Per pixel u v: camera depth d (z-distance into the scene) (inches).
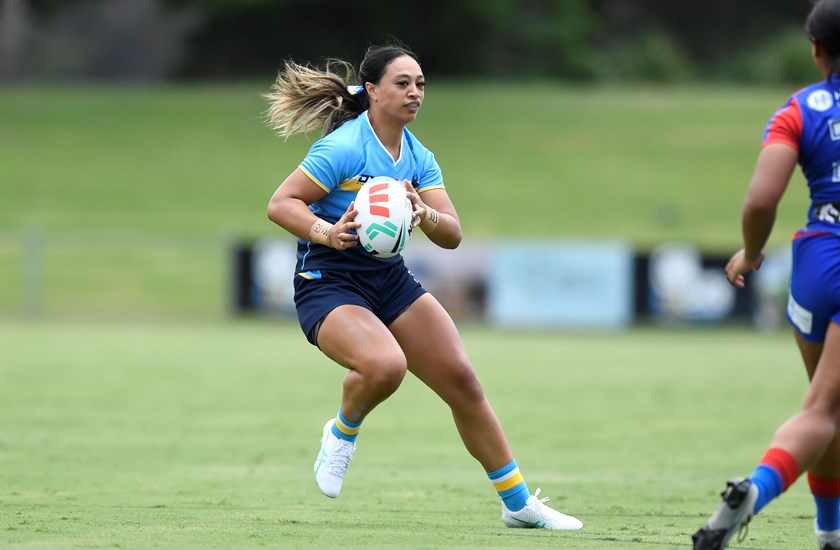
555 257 3127.5
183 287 3686.0
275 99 778.2
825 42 608.4
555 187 4835.1
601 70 7603.4
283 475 1084.5
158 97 6378.0
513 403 1689.2
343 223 711.1
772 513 867.4
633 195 4741.6
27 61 7731.3
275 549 637.3
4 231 4192.9
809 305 601.9
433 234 752.3
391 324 747.4
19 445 1270.9
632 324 3120.1
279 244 3233.3
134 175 4975.4
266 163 5226.4
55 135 5541.3
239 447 1277.1
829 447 631.2
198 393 1758.1
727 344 2677.2
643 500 950.4
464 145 5433.1
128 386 1829.5
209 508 863.1
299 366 2128.4
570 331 3006.9
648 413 1594.5
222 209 4547.2
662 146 5418.3
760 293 3095.5
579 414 1579.7
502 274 3134.8
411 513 853.2
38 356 2250.2
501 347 2566.4
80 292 3614.7
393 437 1376.7
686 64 7637.8
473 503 921.5
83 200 4606.3
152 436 1353.3
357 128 741.9
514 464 760.3
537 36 7524.6
